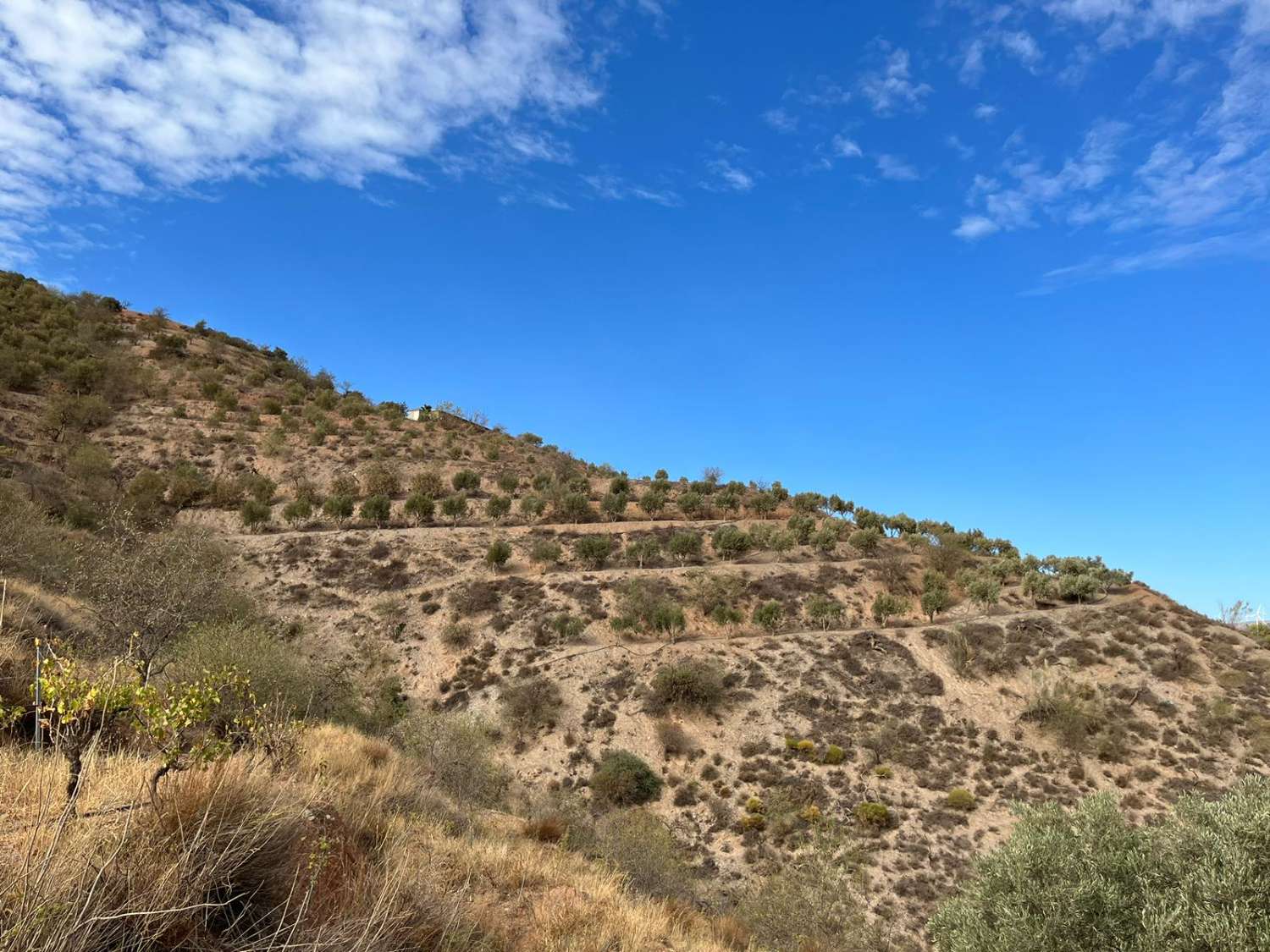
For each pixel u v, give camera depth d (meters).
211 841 4.43
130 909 3.74
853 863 26.05
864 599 48.25
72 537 23.56
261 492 54.06
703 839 28.22
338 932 4.53
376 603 43.88
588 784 31.44
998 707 36.50
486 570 48.41
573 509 57.78
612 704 36.50
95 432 57.22
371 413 79.75
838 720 35.47
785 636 42.84
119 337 77.94
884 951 18.50
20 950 3.13
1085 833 9.88
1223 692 36.44
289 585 44.81
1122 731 34.03
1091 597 49.09
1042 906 9.05
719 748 33.91
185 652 15.05
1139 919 8.48
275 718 8.13
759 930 16.69
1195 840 9.00
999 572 52.75
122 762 5.62
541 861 10.38
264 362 89.38
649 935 8.51
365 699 33.84
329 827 5.85
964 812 29.30
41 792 4.55
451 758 18.83
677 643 41.69
